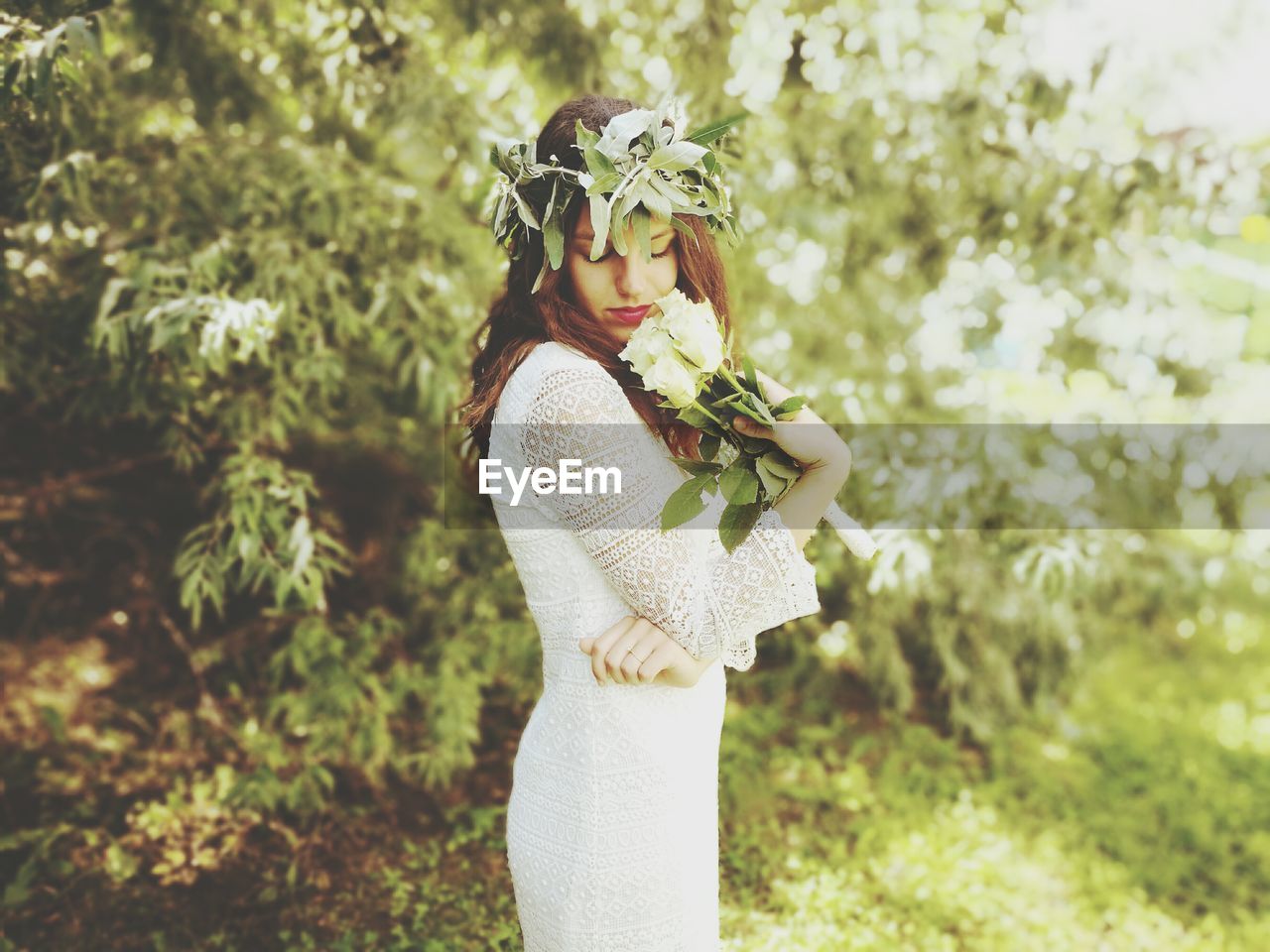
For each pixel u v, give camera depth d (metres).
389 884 2.88
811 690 4.20
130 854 2.93
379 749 3.18
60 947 2.56
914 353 4.15
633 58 3.64
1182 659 5.35
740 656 1.40
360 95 3.09
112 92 2.94
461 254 3.13
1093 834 3.56
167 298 2.50
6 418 3.40
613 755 1.43
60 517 3.81
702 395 1.41
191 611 3.84
